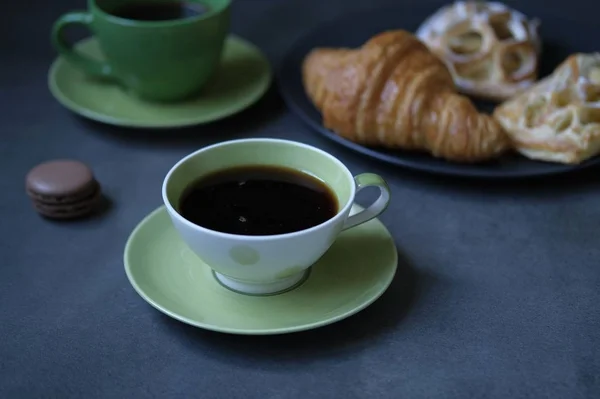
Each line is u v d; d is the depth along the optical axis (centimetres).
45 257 55
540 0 85
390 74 62
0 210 59
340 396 47
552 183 62
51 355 49
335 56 66
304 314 49
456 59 69
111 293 53
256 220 49
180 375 48
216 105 68
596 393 47
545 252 56
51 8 82
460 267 55
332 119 63
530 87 66
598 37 74
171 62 65
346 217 49
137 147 65
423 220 59
